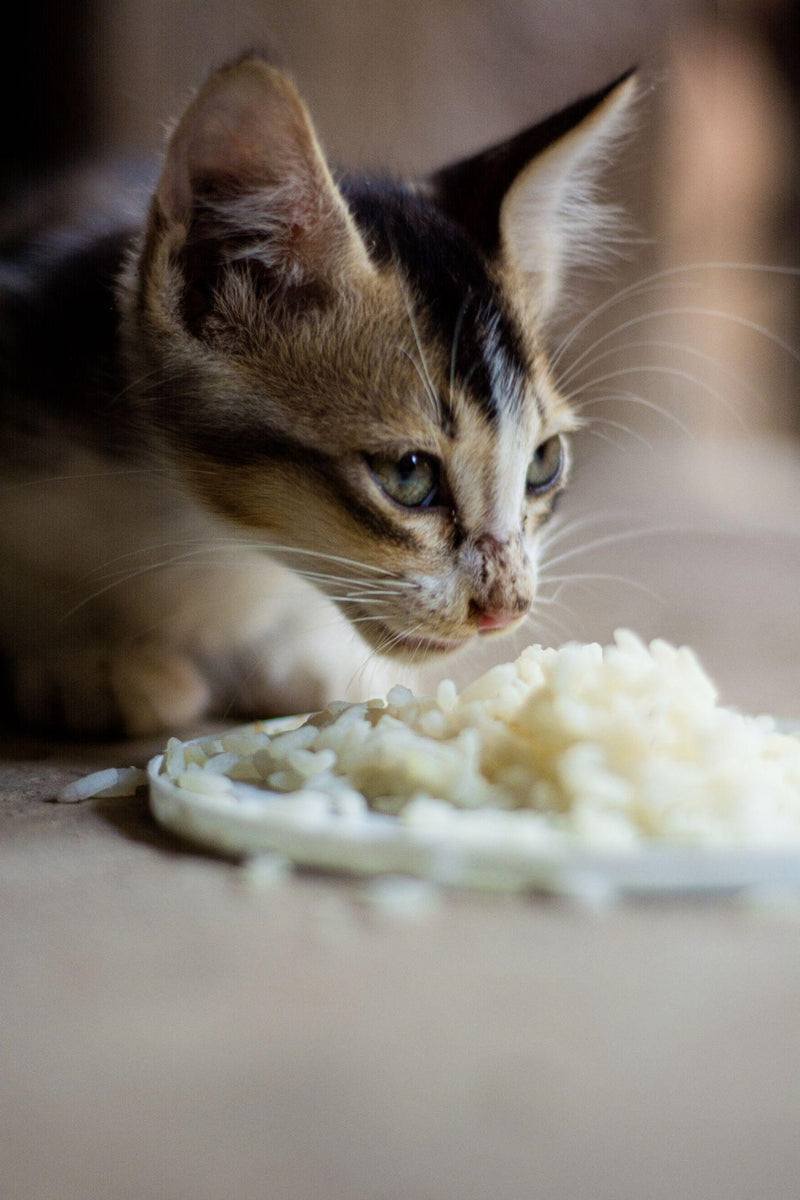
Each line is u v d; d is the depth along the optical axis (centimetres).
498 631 23
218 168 22
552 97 63
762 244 73
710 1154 13
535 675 20
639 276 62
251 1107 13
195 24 53
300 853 18
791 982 16
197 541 25
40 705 25
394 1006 15
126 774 21
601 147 27
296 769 19
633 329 62
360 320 23
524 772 19
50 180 31
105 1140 13
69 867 18
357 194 25
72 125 54
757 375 74
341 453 23
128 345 24
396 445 22
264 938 16
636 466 64
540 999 15
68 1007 15
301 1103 13
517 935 16
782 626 37
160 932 17
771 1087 14
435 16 58
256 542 24
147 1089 14
